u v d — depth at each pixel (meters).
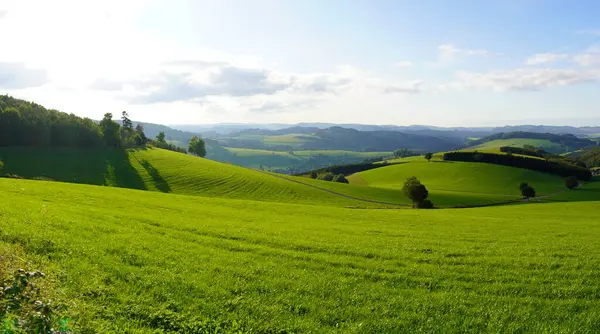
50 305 10.45
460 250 24.19
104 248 17.53
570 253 23.95
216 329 11.21
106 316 11.05
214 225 29.08
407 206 105.62
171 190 101.50
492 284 17.12
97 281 13.27
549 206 82.56
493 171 168.00
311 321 12.35
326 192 117.81
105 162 118.81
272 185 118.94
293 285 15.46
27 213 22.78
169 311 11.91
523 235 33.16
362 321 12.63
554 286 17.03
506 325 12.92
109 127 139.62
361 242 25.81
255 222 34.94
